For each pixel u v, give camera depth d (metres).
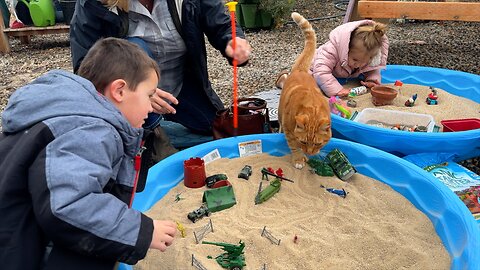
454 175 2.23
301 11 6.64
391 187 2.15
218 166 2.35
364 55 3.16
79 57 2.38
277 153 2.47
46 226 1.11
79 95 1.25
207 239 1.79
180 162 2.28
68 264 1.23
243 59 2.40
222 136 2.71
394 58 4.50
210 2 2.52
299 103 2.20
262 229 1.85
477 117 2.84
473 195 2.05
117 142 1.29
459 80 3.34
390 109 2.94
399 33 5.46
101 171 1.19
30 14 5.42
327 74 3.20
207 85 2.74
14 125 1.22
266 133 2.64
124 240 1.21
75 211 1.11
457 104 3.02
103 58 1.40
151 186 2.11
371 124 2.77
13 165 1.15
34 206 1.11
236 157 2.44
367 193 2.12
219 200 2.03
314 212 1.98
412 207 2.00
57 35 6.12
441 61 4.39
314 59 3.29
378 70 3.37
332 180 2.21
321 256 1.70
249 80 4.00
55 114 1.20
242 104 2.80
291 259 1.69
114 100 1.39
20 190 1.16
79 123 1.20
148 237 1.26
